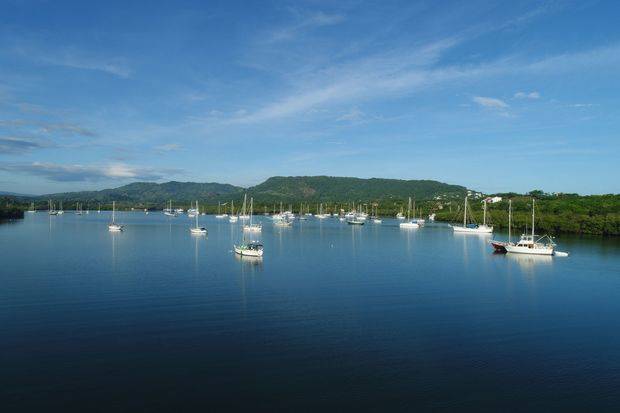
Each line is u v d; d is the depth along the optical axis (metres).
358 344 47.91
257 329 52.38
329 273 91.19
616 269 100.25
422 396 36.75
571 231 199.25
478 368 42.25
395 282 82.00
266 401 35.59
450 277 88.19
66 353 44.31
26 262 102.00
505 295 71.94
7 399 35.41
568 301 68.06
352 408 34.78
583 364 43.47
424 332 52.22
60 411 33.81
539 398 36.72
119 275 85.62
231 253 123.06
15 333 49.94
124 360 42.75
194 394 36.53
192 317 56.84
